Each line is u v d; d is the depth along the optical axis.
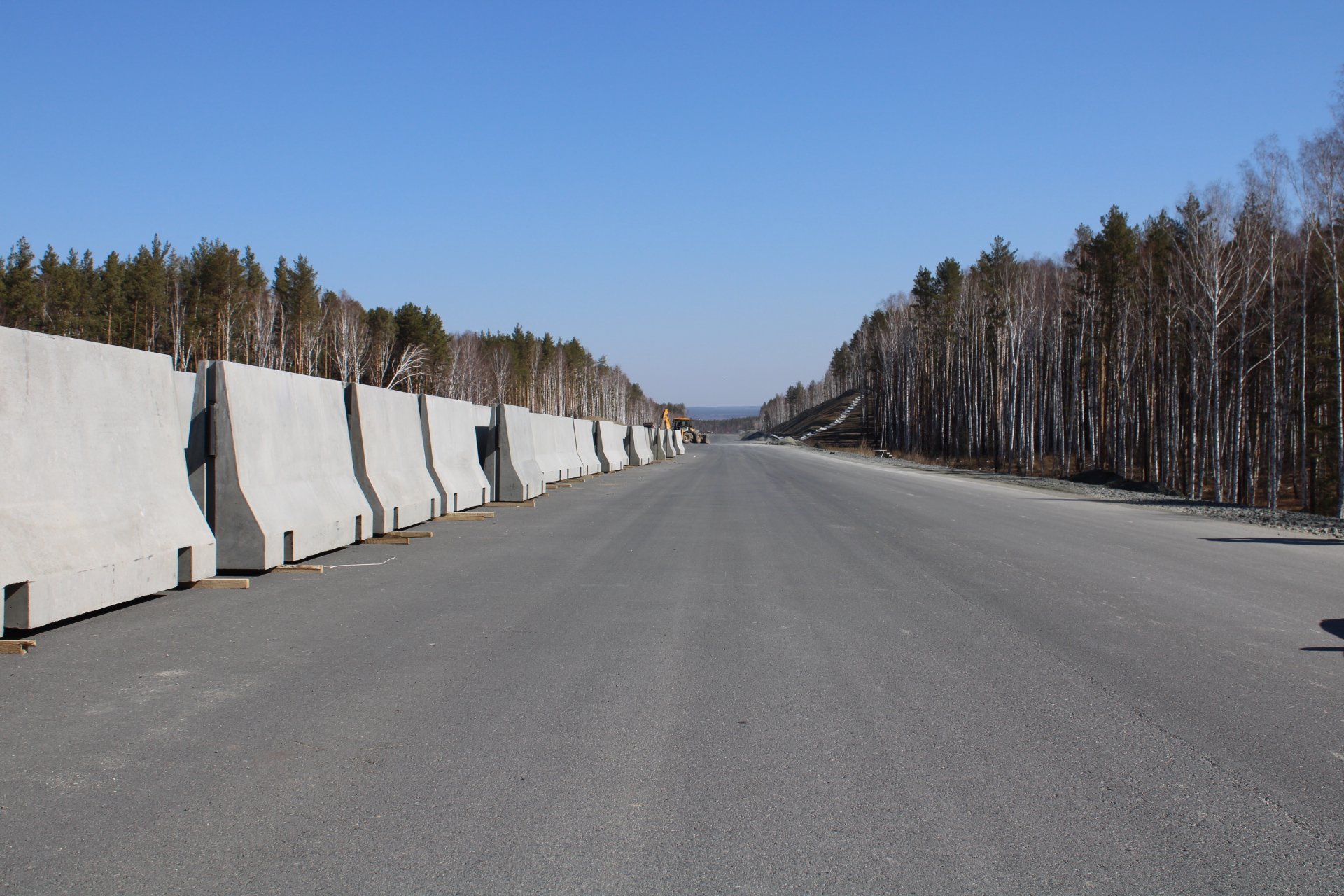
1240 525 16.20
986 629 6.73
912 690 5.09
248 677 5.14
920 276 86.38
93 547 6.50
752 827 3.28
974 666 5.64
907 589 8.45
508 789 3.60
